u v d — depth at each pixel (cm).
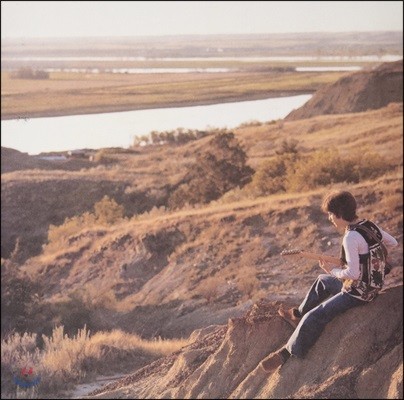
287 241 3753
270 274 3450
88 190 8344
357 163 5331
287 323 737
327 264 719
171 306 3381
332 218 688
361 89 13500
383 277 683
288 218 3947
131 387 827
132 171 9250
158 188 7969
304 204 3994
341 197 679
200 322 3095
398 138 7425
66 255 4800
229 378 724
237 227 4066
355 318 689
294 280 3322
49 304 3259
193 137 14450
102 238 4803
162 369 863
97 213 6531
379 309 689
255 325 738
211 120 18650
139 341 1928
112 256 4509
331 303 686
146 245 4331
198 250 4041
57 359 1523
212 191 6256
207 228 4212
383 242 686
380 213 3678
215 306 3244
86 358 1545
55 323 3103
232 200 5347
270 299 3059
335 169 5166
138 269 4266
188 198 6325
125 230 4681
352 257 668
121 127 17875
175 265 4025
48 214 8131
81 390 1373
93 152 12594
